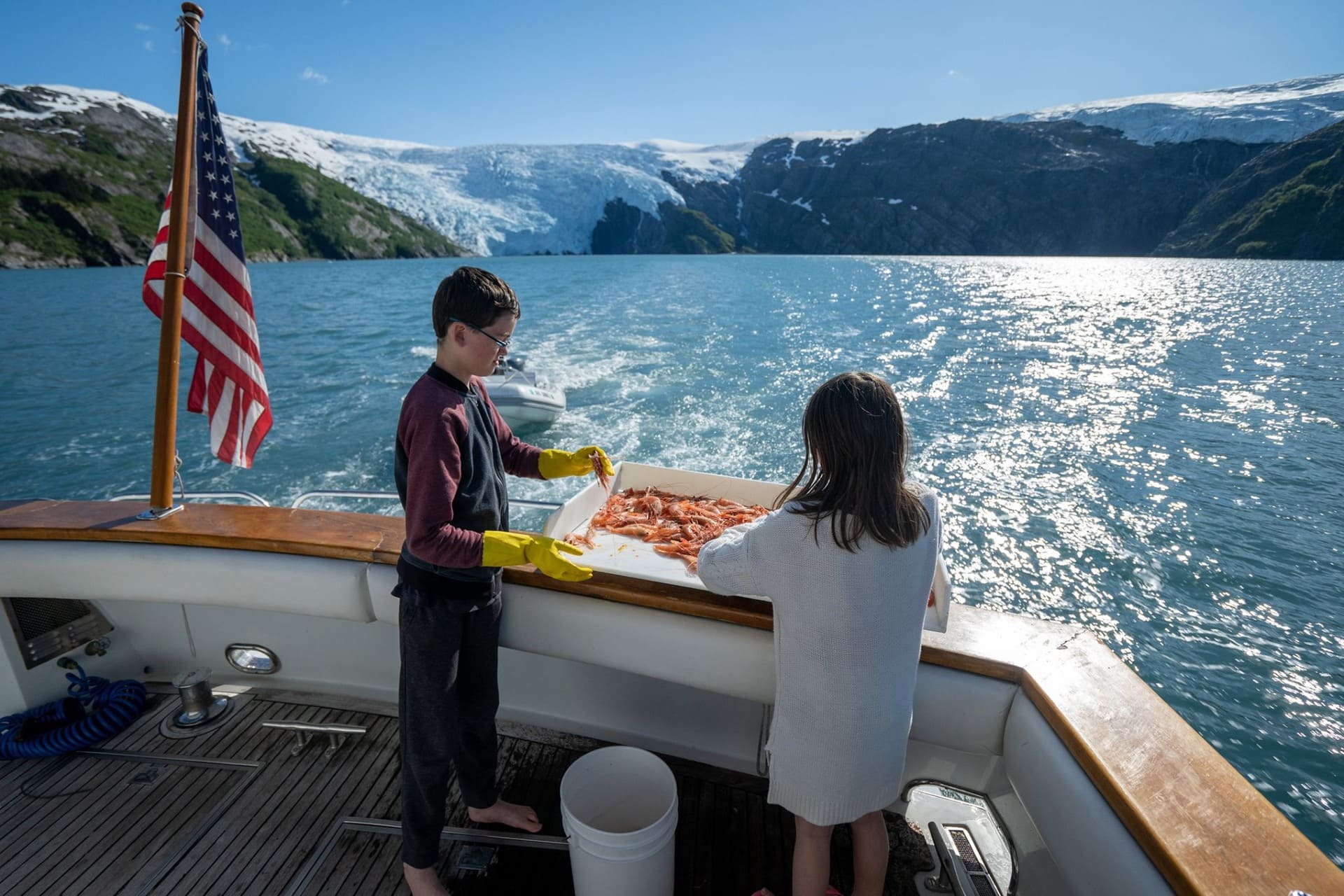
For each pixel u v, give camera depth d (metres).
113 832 2.19
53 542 2.40
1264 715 6.18
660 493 2.67
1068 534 9.12
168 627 2.83
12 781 2.40
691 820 2.24
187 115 2.59
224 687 2.86
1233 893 1.07
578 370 17.78
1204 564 8.41
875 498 1.28
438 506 1.49
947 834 2.18
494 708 2.02
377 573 2.24
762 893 1.89
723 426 13.05
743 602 1.88
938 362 19.97
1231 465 11.52
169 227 2.57
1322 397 15.94
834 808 1.46
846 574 1.33
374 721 2.67
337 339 24.06
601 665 2.06
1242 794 1.28
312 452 11.98
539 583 2.05
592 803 1.97
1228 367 19.61
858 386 1.28
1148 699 1.57
